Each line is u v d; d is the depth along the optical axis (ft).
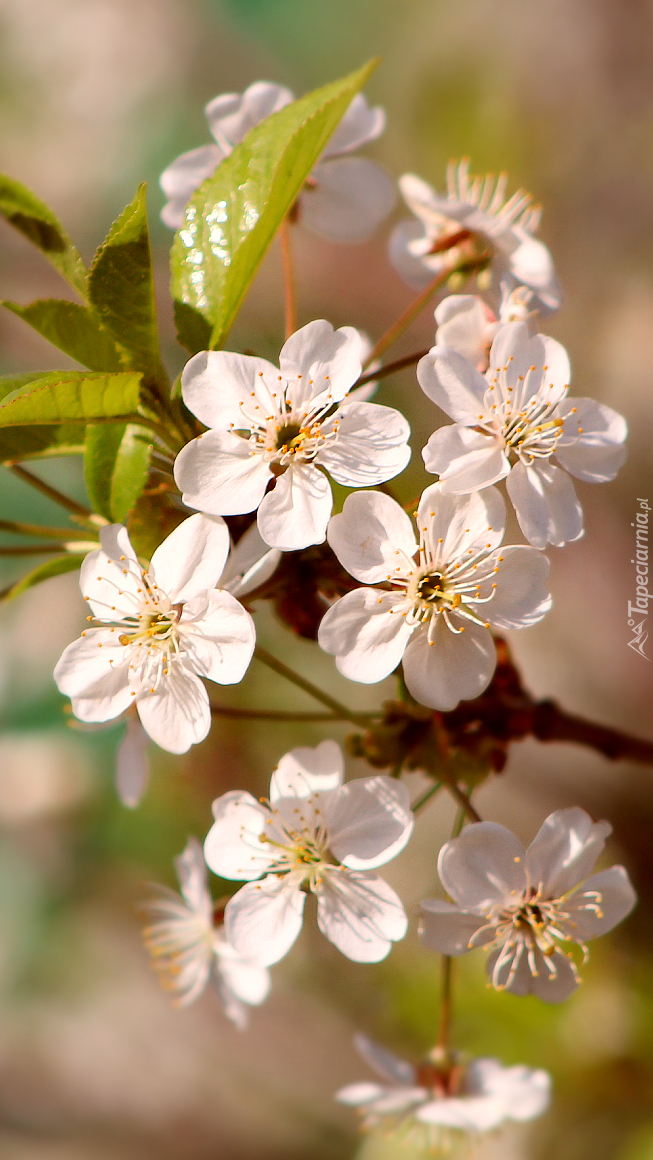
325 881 1.37
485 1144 1.85
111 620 1.36
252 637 1.34
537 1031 1.81
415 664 1.35
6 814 2.46
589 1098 1.80
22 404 1.32
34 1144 2.71
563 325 2.53
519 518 1.36
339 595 1.39
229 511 1.35
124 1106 2.73
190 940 1.50
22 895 2.58
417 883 2.41
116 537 1.36
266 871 1.37
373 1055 1.50
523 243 1.44
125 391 1.34
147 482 1.39
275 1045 2.65
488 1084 1.49
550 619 2.56
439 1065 1.49
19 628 2.52
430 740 1.41
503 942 1.37
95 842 2.44
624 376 2.45
